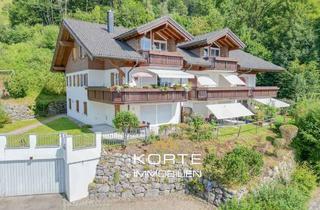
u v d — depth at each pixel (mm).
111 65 29703
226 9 79438
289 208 17250
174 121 31547
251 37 61906
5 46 59250
